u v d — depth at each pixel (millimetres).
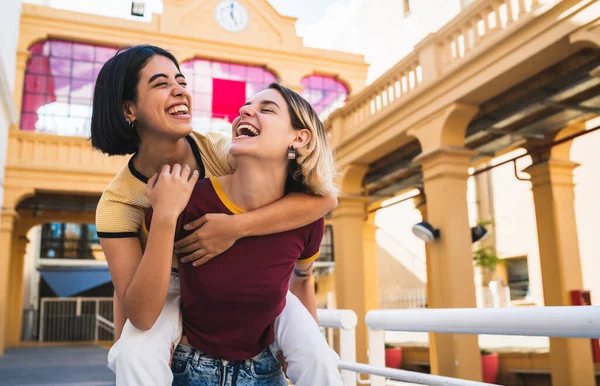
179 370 1322
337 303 9188
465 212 6734
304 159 1261
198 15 13172
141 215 1322
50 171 10906
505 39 5719
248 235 1189
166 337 1237
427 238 6699
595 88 6246
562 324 951
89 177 11141
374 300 12141
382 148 8375
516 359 8625
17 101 11281
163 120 1269
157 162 1363
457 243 6613
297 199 1265
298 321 1364
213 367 1324
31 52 11789
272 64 13570
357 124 9062
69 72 11953
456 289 6473
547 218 7465
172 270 1413
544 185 7559
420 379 1262
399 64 7785
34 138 10969
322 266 15578
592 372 6809
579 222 11469
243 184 1235
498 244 13734
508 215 13477
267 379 1398
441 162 6738
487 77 5984
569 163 7547
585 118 7055
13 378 6113
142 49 1311
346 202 9219
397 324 1553
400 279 16516
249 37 13547
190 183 1187
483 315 1152
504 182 13641
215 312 1266
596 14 4711
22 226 13445
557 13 5102
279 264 1258
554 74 5953
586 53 5562
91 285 16156
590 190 11227
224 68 13258
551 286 7336
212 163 1495
